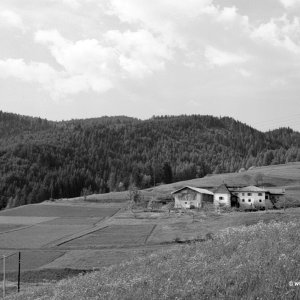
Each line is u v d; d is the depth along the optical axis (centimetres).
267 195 16488
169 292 1755
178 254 2812
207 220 11438
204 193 16662
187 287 1748
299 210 11894
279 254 1945
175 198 16938
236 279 1720
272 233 2500
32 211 16475
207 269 2022
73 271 6688
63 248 9019
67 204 18188
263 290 1534
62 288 2755
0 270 6994
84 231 11362
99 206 17362
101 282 2459
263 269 1764
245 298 1512
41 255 8306
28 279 6272
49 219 14400
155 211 15038
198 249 2734
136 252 7800
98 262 7306
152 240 9388
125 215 14288
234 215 11700
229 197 16362
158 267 2494
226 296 1566
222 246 2544
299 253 1894
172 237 9569
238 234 2812
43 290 3023
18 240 10256
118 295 1923
